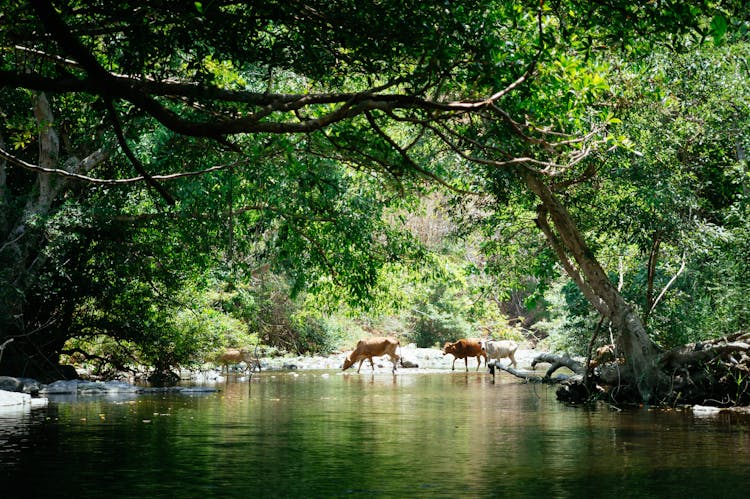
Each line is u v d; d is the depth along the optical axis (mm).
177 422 10656
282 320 35156
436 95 7547
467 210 19094
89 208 17422
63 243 17234
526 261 19781
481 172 15734
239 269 21484
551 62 8992
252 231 18844
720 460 7277
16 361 18281
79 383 17094
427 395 15922
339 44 7512
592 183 16734
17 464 7062
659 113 15617
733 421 10891
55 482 6180
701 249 16328
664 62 14508
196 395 15922
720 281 17500
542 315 47906
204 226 17797
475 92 8672
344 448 8141
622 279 18438
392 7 6973
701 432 9531
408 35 7039
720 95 15531
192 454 7691
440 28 7289
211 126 6035
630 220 16297
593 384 15250
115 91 5582
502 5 8859
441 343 42500
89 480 6262
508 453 7773
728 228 17281
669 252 17891
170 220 18125
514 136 9695
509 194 16844
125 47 6605
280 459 7355
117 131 5957
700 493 5715
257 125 6211
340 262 18703
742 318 16000
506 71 8156
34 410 12438
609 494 5684
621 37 7801
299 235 18484
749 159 16609
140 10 6586
